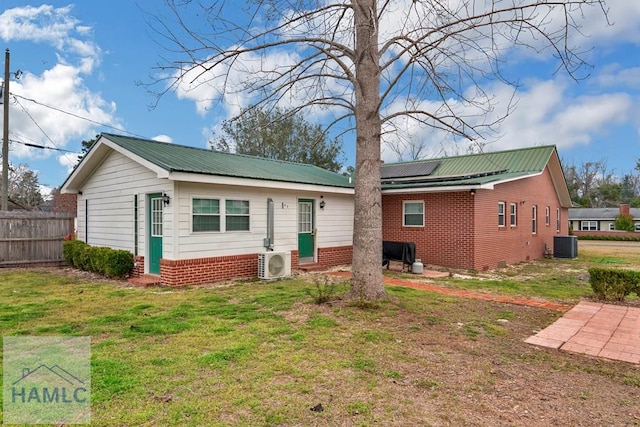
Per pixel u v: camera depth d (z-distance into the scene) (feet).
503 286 31.91
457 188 40.68
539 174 54.54
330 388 11.24
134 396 10.49
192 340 15.28
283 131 83.66
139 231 33.14
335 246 43.96
